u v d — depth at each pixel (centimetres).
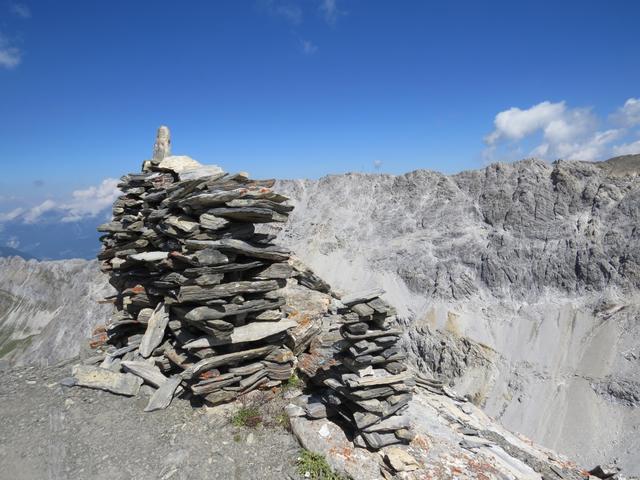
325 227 8750
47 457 766
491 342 6038
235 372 913
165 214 968
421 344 6306
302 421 850
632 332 5494
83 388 977
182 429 834
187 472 736
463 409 1190
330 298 1410
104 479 720
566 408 4988
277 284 952
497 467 843
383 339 813
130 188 1141
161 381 947
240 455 781
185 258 877
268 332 939
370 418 784
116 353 1052
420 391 1238
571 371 5403
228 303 888
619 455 4294
